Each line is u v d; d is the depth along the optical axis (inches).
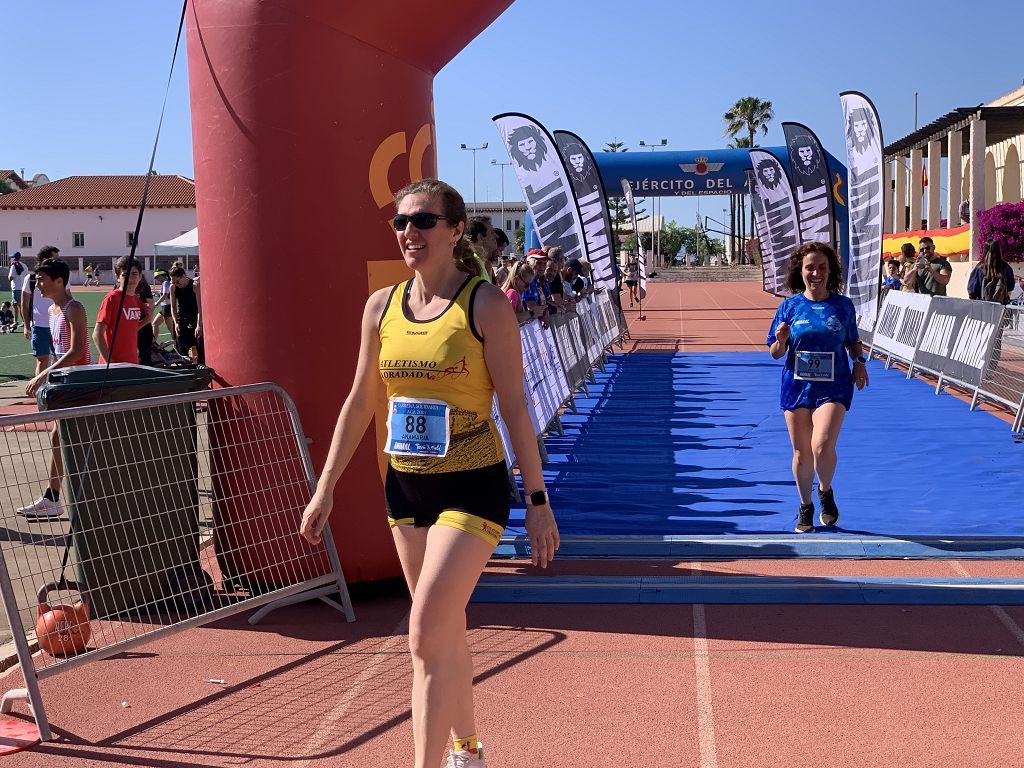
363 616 200.4
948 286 1087.6
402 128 206.5
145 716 155.4
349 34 197.9
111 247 3009.4
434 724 113.0
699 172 1234.0
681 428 429.4
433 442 119.2
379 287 205.2
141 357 462.6
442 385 119.3
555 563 233.5
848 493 301.0
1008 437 384.2
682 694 157.1
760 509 284.0
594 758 136.5
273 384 196.4
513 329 119.7
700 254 3732.8
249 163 199.5
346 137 199.9
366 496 208.4
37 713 148.7
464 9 204.5
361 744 143.3
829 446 249.1
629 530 263.6
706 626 188.1
